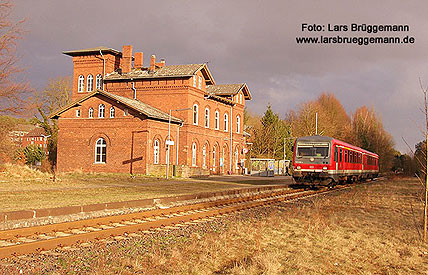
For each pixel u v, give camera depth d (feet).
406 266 30.04
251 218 47.75
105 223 41.70
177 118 141.90
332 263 29.94
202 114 152.87
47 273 24.57
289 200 71.72
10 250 27.76
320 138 93.35
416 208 61.87
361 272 28.32
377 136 261.24
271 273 26.40
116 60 163.53
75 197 61.46
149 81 146.00
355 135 269.64
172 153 137.69
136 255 29.30
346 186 112.98
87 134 133.08
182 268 26.86
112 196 64.69
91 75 160.97
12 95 99.30
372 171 150.10
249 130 285.84
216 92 179.32
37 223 41.01
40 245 29.78
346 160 103.45
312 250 33.22
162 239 35.29
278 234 38.99
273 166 193.16
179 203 61.67
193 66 147.74
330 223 45.01
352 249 34.42
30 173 95.55
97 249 30.53
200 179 121.80
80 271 25.32
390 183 132.26
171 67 149.69
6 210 45.57
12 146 129.80
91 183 88.63
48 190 69.10
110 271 25.26
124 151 127.65
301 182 94.79
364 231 41.86
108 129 130.11
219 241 33.88
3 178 85.20
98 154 132.26
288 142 268.41
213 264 28.25
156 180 106.93
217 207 59.93
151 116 123.95
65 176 102.73
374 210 59.41
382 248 34.58
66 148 135.85
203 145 154.20
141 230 38.83
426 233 39.11
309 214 50.96
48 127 203.62
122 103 127.13
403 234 40.45
